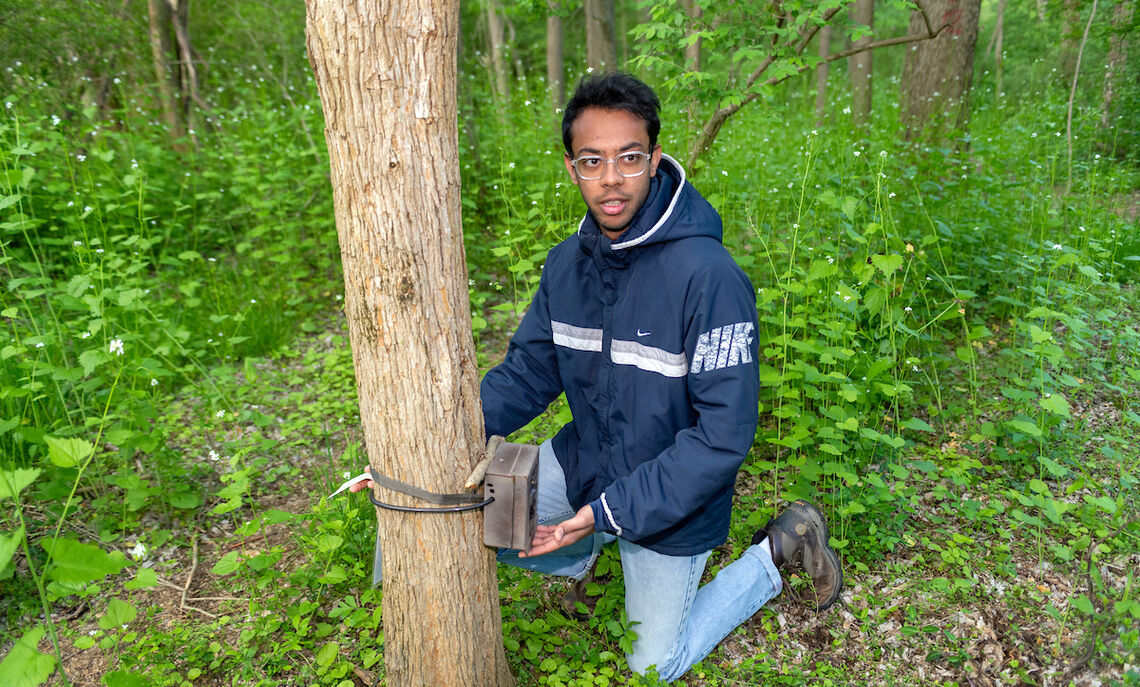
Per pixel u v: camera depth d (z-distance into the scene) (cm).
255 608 231
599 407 196
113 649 222
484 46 1318
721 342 170
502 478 156
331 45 130
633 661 204
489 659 180
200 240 543
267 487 311
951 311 312
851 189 419
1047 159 499
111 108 722
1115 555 240
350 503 253
